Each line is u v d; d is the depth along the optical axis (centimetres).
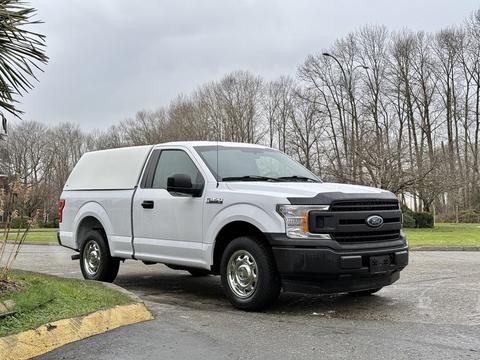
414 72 5506
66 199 952
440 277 955
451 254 1492
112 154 896
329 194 623
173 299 763
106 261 859
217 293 816
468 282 893
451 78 5588
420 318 618
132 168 840
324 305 698
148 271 1086
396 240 686
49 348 484
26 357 460
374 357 460
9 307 517
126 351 479
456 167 4547
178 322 596
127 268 1135
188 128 5284
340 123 5269
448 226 3556
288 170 785
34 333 482
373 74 5425
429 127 5541
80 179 942
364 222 641
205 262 699
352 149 3319
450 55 5547
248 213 646
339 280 616
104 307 580
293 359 457
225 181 703
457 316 627
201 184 718
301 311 661
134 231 803
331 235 616
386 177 3192
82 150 7538
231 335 538
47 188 4750
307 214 612
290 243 609
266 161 785
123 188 838
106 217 853
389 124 5247
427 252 1584
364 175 3228
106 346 494
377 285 659
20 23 521
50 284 633
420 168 3384
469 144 5559
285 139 5644
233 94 5453
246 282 658
